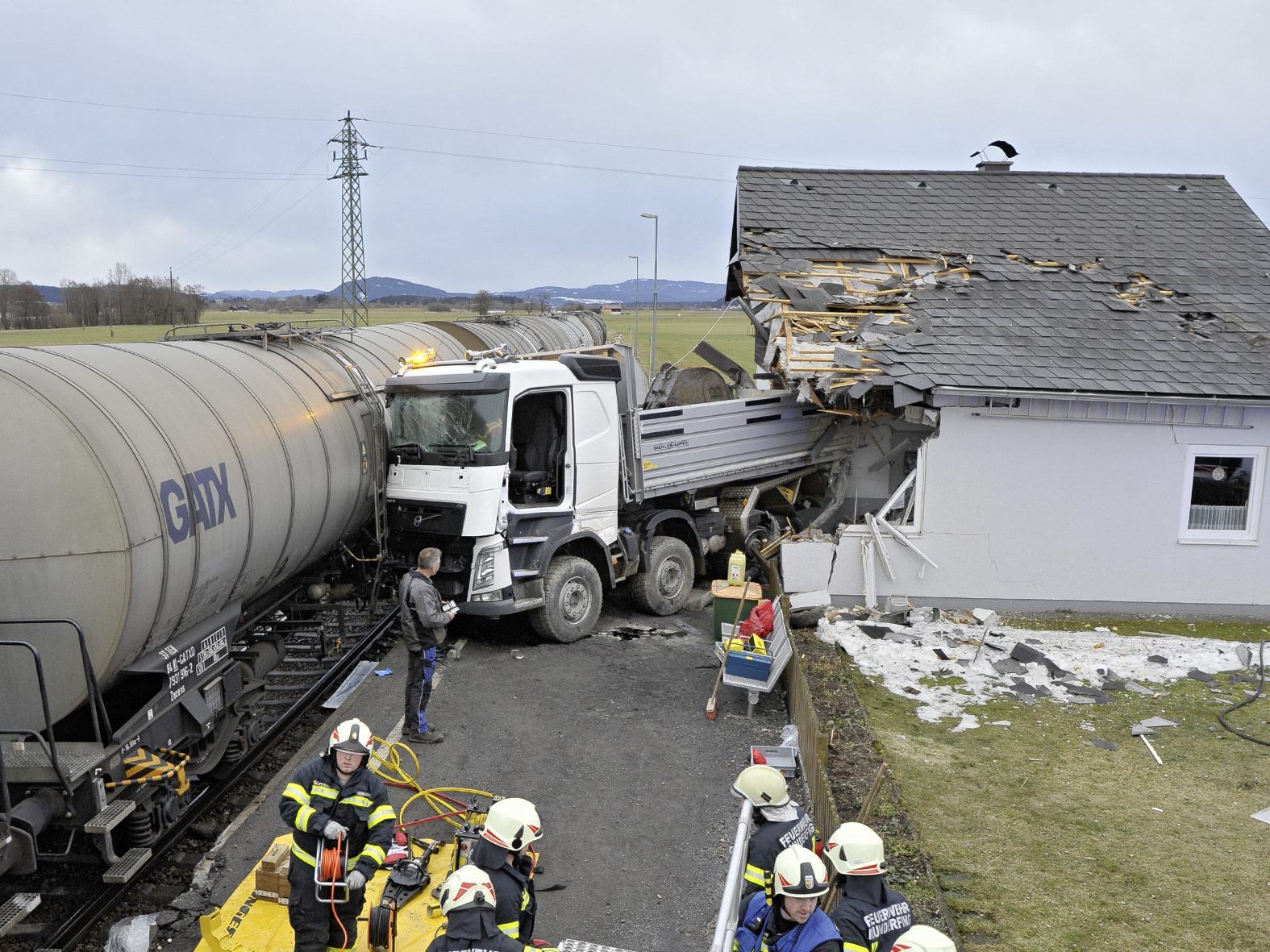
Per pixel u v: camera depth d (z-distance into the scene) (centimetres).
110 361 694
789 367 1249
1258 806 775
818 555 1256
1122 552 1248
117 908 607
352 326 1342
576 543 1160
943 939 348
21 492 550
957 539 1244
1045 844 711
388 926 498
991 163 1883
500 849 428
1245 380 1219
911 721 935
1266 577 1248
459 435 1024
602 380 1129
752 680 916
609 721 911
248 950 517
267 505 771
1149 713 963
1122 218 1695
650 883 643
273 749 864
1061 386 1185
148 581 592
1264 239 1636
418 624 828
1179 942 594
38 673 521
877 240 1598
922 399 1220
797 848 410
